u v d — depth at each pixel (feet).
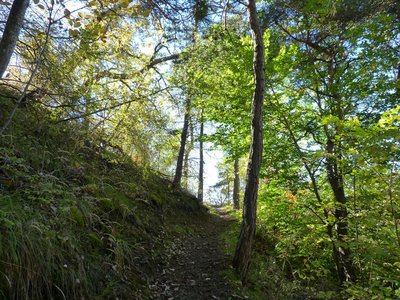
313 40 27.12
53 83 15.28
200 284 16.85
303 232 22.82
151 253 18.79
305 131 26.35
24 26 14.20
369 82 23.86
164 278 17.04
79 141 20.45
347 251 20.49
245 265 18.44
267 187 29.19
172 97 23.04
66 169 17.48
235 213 56.90
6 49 10.42
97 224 15.94
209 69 27.78
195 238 30.25
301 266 24.58
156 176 42.68
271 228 30.50
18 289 8.86
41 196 12.71
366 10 23.94
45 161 16.19
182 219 35.55
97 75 18.65
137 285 14.37
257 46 19.79
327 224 21.40
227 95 26.32
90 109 17.98
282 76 24.66
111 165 25.54
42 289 9.70
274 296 17.84
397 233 12.59
